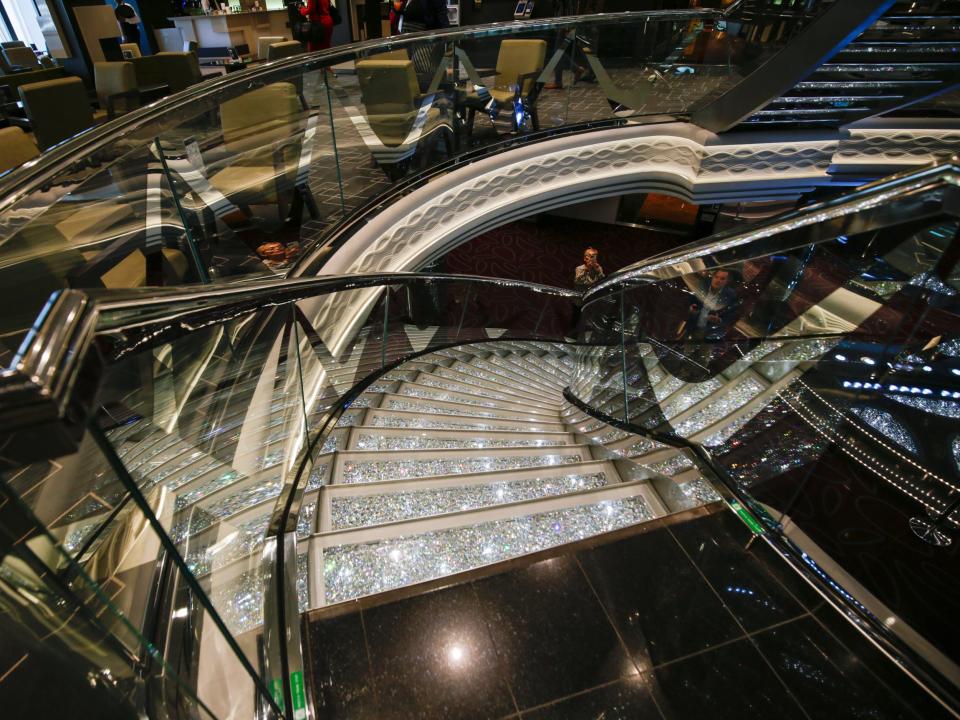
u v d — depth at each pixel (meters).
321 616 1.52
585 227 11.27
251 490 1.73
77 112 4.41
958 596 1.86
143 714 0.74
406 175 4.77
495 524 1.92
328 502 2.08
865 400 2.32
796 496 2.12
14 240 2.23
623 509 2.04
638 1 8.92
